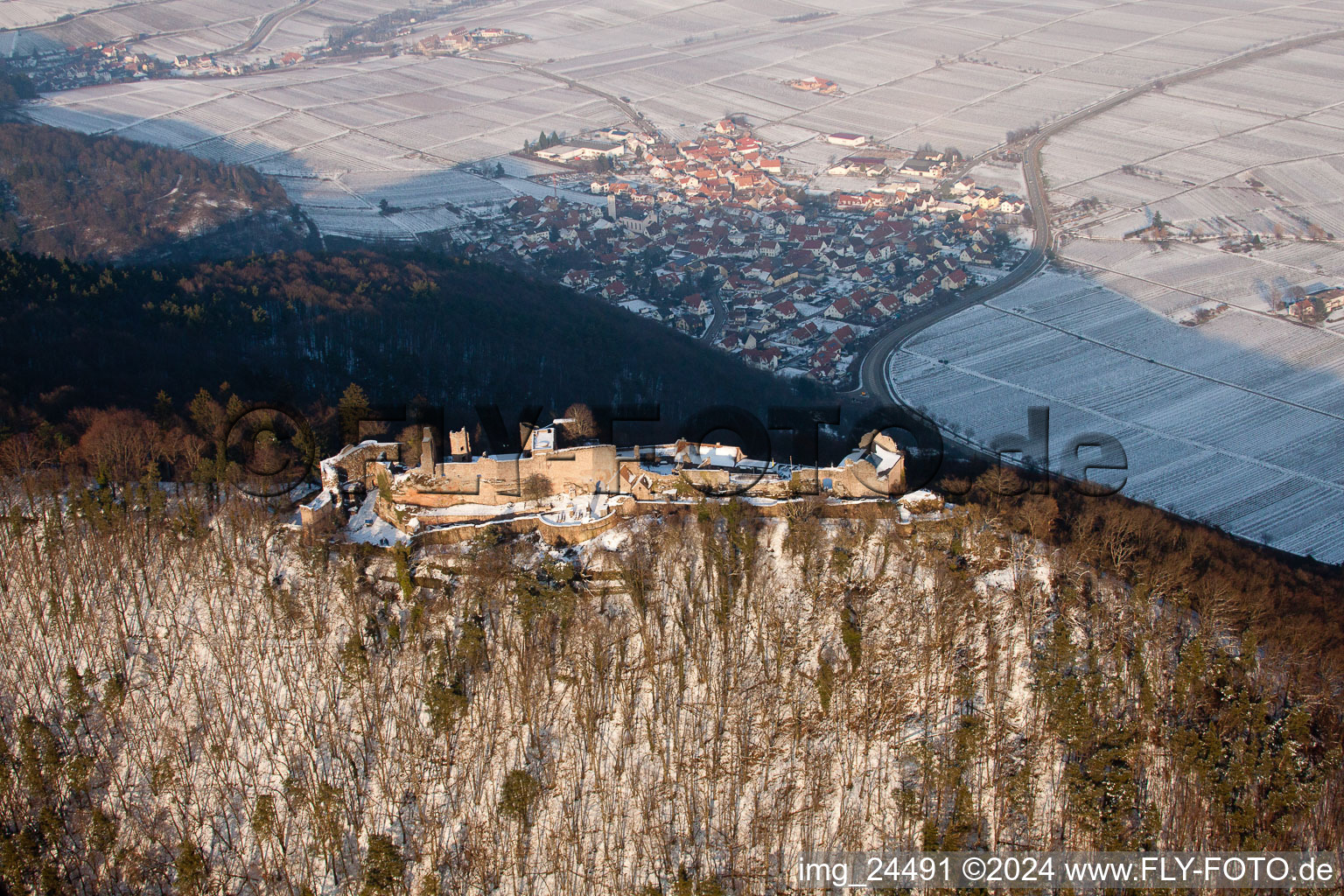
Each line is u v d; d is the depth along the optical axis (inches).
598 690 6136.8
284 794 5772.6
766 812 5812.0
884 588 6614.2
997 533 7027.6
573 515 6983.3
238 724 6058.1
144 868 5502.0
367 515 7081.7
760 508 7081.7
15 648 6240.2
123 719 6018.7
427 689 6112.2
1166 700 6210.6
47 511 6875.0
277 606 6486.2
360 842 5703.7
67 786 5728.3
